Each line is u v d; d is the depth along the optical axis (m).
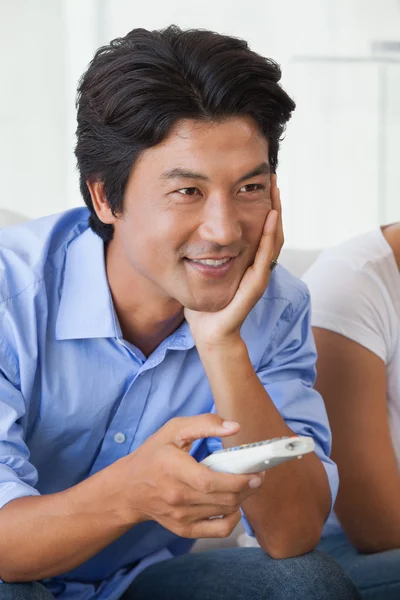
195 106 1.23
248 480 1.14
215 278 1.33
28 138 4.54
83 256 1.49
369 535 1.74
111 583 1.61
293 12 5.07
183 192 1.26
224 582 1.44
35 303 1.44
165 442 1.18
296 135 5.12
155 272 1.33
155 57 1.25
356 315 1.80
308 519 1.48
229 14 4.97
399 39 5.16
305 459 1.51
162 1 4.80
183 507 1.18
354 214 5.16
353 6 5.11
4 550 1.27
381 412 1.78
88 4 4.63
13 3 4.52
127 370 1.49
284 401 1.57
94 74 1.32
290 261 2.19
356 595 1.40
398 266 1.86
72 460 1.52
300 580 1.38
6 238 1.52
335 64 5.09
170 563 1.56
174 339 1.51
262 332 1.60
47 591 1.31
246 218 1.32
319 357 1.81
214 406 1.58
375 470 1.75
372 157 5.15
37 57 4.55
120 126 1.27
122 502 1.22
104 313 1.45
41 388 1.46
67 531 1.25
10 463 1.35
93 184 1.39
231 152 1.25
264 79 1.26
